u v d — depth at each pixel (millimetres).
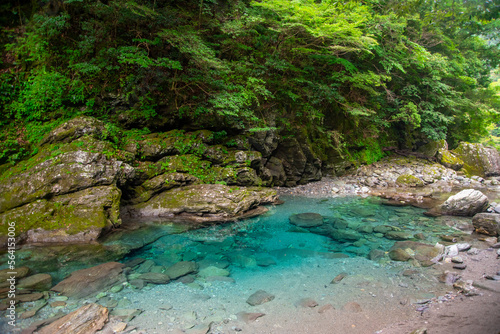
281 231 6480
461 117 17156
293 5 8812
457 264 4492
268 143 10312
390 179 12680
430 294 3652
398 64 11930
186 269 4496
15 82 7176
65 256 4793
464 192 7793
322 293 3787
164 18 7914
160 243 5652
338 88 12312
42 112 7242
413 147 16922
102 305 3414
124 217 6949
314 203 9109
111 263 4496
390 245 5586
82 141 6473
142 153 7727
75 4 7602
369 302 3529
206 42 9039
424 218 7445
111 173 6438
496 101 17109
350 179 12484
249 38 10148
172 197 7480
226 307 3451
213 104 8461
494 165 16297
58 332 2797
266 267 4656
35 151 6652
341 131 13148
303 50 10391
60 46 7734
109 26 8016
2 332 2781
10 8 7574
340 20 9500
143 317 3189
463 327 2824
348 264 4734
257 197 8242
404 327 2963
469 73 17391
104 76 7957
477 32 16500
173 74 8648
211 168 8633
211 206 7301
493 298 3373
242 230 6535
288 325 3078
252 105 9852
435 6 14102
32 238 5348
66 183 5973
